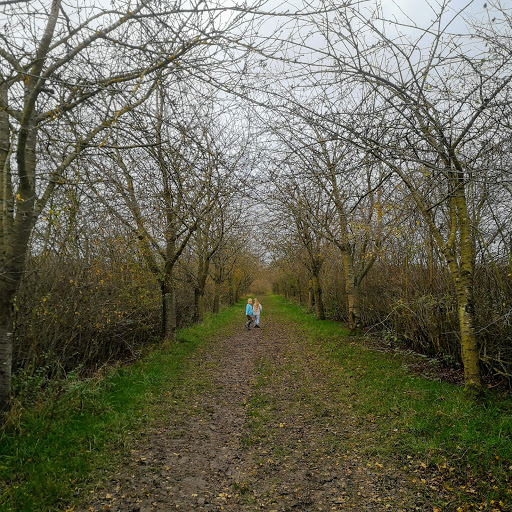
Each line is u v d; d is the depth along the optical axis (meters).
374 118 5.70
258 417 6.51
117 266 11.10
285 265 30.14
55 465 4.57
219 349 12.95
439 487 4.20
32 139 5.63
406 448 5.02
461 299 6.45
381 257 12.88
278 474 4.65
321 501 4.09
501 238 7.52
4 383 5.44
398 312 11.57
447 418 5.65
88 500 4.06
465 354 6.36
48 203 7.48
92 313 9.24
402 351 10.40
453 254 6.58
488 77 4.93
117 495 4.17
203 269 20.00
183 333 15.49
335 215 13.52
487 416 5.58
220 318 23.02
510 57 4.91
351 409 6.61
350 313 13.91
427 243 9.91
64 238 8.49
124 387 7.66
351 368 9.23
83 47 4.50
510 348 6.97
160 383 8.21
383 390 7.35
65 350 8.64
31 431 5.20
